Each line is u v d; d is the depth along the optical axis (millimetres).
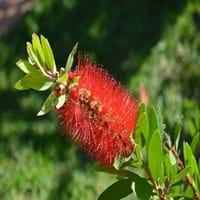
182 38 2414
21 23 2553
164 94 2221
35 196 1901
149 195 653
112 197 672
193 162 685
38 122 2158
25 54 2445
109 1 2549
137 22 2469
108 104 621
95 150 625
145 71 2307
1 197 1905
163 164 654
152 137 635
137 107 645
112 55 2391
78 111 610
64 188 1914
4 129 2143
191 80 2279
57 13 2553
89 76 619
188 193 725
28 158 2006
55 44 2473
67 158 2023
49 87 595
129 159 636
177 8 2479
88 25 2496
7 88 2326
